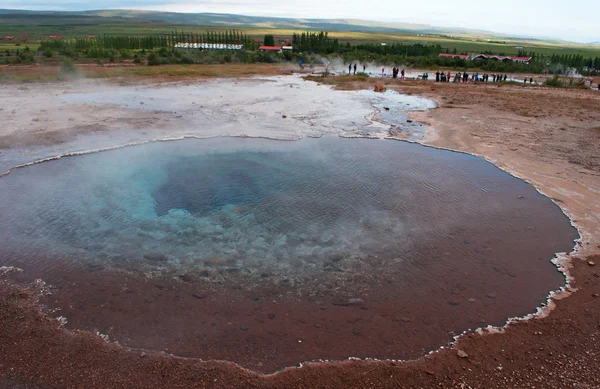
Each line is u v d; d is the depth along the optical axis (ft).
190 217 27.43
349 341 17.04
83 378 14.80
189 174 34.60
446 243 25.13
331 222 27.25
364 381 15.02
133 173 34.58
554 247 24.90
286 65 156.46
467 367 15.79
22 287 20.12
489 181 34.99
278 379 14.97
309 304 19.33
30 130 45.98
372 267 22.43
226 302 19.27
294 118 56.08
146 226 26.12
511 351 16.66
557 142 46.85
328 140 46.19
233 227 26.23
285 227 26.40
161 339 16.87
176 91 77.56
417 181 34.68
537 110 67.10
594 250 24.54
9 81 81.66
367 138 47.42
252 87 87.04
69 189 31.32
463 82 113.70
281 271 21.81
